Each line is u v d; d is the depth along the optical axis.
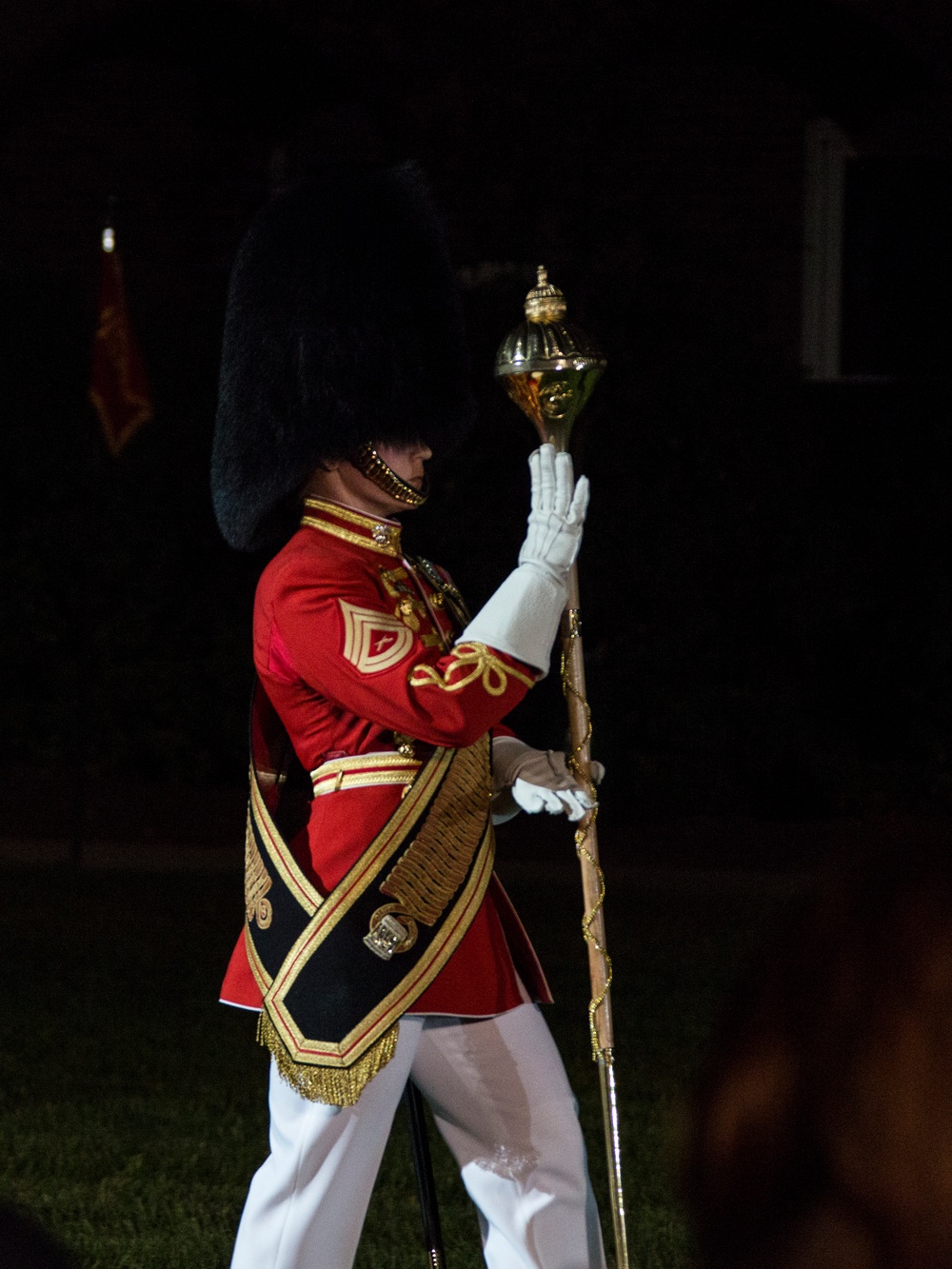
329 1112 6.60
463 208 25.55
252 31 28.88
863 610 25.41
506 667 6.52
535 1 25.53
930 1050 2.21
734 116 29.38
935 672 25.03
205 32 29.11
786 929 2.38
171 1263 9.88
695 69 29.34
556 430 6.96
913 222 29.06
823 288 29.34
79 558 26.64
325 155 30.78
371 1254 10.08
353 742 6.77
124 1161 11.62
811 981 2.30
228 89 30.41
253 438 7.16
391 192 7.32
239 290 7.24
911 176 28.97
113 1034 14.68
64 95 30.53
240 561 26.52
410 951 6.61
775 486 25.48
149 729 26.50
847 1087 2.23
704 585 25.41
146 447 26.58
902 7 26.33
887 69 27.73
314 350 7.01
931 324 29.16
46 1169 11.46
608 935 17.89
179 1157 11.70
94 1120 12.47
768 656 25.78
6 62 27.28
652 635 25.12
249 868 6.92
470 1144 6.92
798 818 24.69
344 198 7.21
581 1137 6.93
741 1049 2.32
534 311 6.95
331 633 6.57
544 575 6.63
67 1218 10.59
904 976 2.25
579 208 25.28
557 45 25.50
